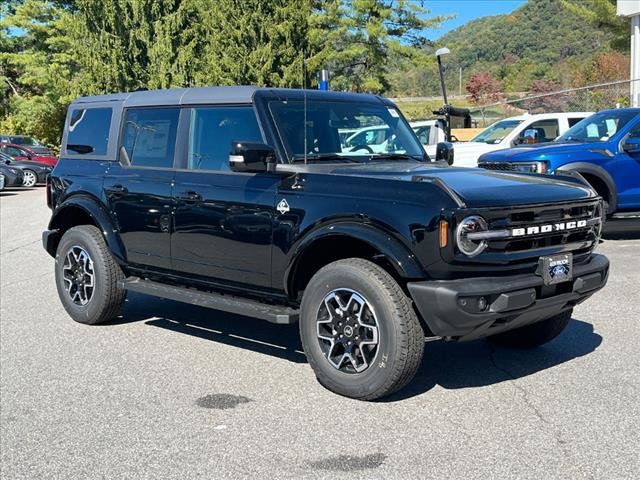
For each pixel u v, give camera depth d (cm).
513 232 465
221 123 594
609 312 707
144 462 407
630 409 464
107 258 686
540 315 496
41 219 1733
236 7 2167
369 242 474
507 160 1095
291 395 507
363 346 484
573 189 521
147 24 2609
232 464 401
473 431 436
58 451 426
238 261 562
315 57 2250
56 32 3972
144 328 701
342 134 592
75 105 743
